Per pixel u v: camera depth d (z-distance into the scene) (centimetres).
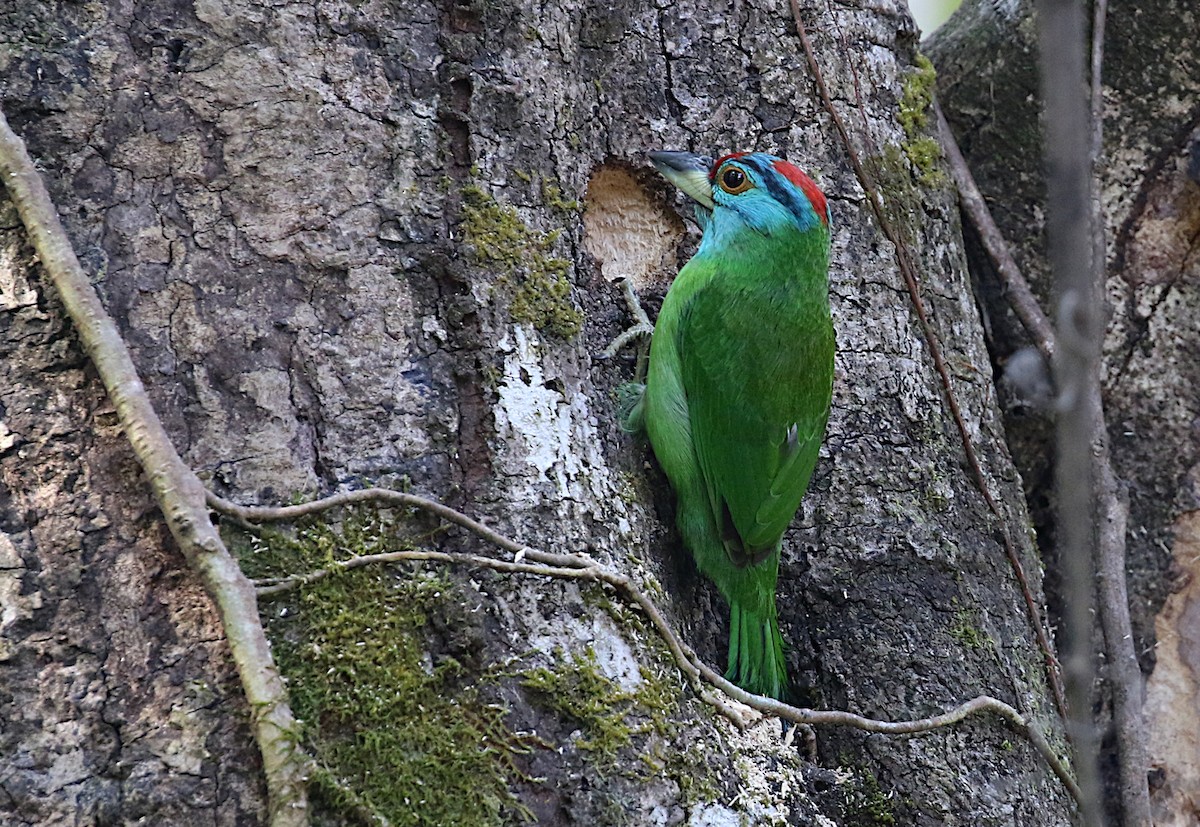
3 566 523
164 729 518
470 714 547
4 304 541
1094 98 885
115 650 523
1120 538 855
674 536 762
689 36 777
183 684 523
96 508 532
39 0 563
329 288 580
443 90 627
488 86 635
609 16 764
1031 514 916
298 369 568
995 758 711
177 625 528
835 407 767
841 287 782
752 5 789
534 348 620
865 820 693
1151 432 906
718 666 751
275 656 527
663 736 581
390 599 550
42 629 521
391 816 520
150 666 524
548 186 654
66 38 562
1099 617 851
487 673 555
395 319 589
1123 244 918
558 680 563
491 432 595
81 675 520
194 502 524
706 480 756
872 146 807
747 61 785
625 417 747
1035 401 909
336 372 573
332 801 514
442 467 582
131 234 558
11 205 547
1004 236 936
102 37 567
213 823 512
